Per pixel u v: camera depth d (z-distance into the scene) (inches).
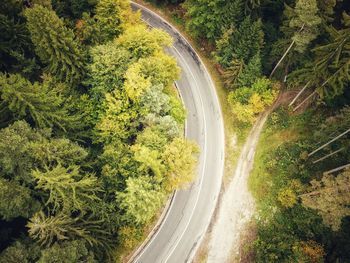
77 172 1267.2
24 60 1563.7
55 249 1148.5
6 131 1194.0
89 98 1621.6
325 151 1676.9
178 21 2156.7
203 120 1919.3
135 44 1628.9
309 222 1622.8
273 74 1851.6
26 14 1342.3
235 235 1696.6
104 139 1583.4
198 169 1811.0
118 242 1529.3
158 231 1689.2
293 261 1529.3
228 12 1712.6
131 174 1473.9
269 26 1782.7
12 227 1365.7
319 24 1481.3
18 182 1211.2
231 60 1795.0
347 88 1612.9
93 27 1626.5
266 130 1859.0
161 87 1587.1
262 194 1747.0
